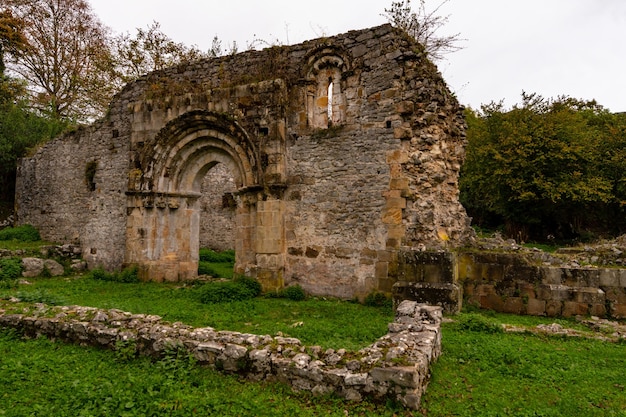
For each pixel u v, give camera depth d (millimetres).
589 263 9859
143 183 13109
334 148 11141
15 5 24344
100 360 5699
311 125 11641
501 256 9727
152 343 5703
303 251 11289
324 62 11578
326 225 11070
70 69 25953
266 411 4367
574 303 9055
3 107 22594
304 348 5227
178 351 5492
